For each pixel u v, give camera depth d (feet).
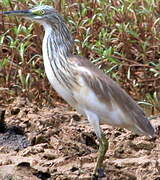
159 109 55.52
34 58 59.06
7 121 49.93
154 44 59.67
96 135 45.32
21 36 59.98
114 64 58.39
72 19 60.80
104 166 43.29
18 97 54.29
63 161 43.80
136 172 42.86
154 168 43.04
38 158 44.96
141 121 43.21
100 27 60.75
